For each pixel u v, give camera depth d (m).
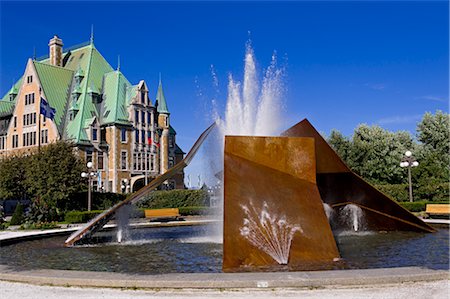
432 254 12.66
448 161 54.16
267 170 11.85
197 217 31.67
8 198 48.09
